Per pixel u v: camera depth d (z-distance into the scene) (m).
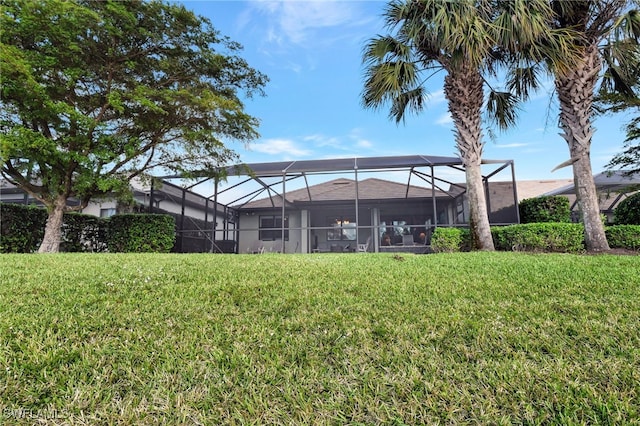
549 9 5.98
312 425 1.17
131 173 10.01
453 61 6.98
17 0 7.04
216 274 3.83
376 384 1.41
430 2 6.27
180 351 1.71
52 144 7.48
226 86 10.36
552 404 1.26
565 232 6.84
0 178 8.77
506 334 1.90
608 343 1.76
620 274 3.49
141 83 9.20
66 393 1.33
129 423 1.17
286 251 17.64
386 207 17.84
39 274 3.59
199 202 16.19
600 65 6.55
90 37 8.25
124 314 2.25
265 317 2.27
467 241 8.34
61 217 8.90
